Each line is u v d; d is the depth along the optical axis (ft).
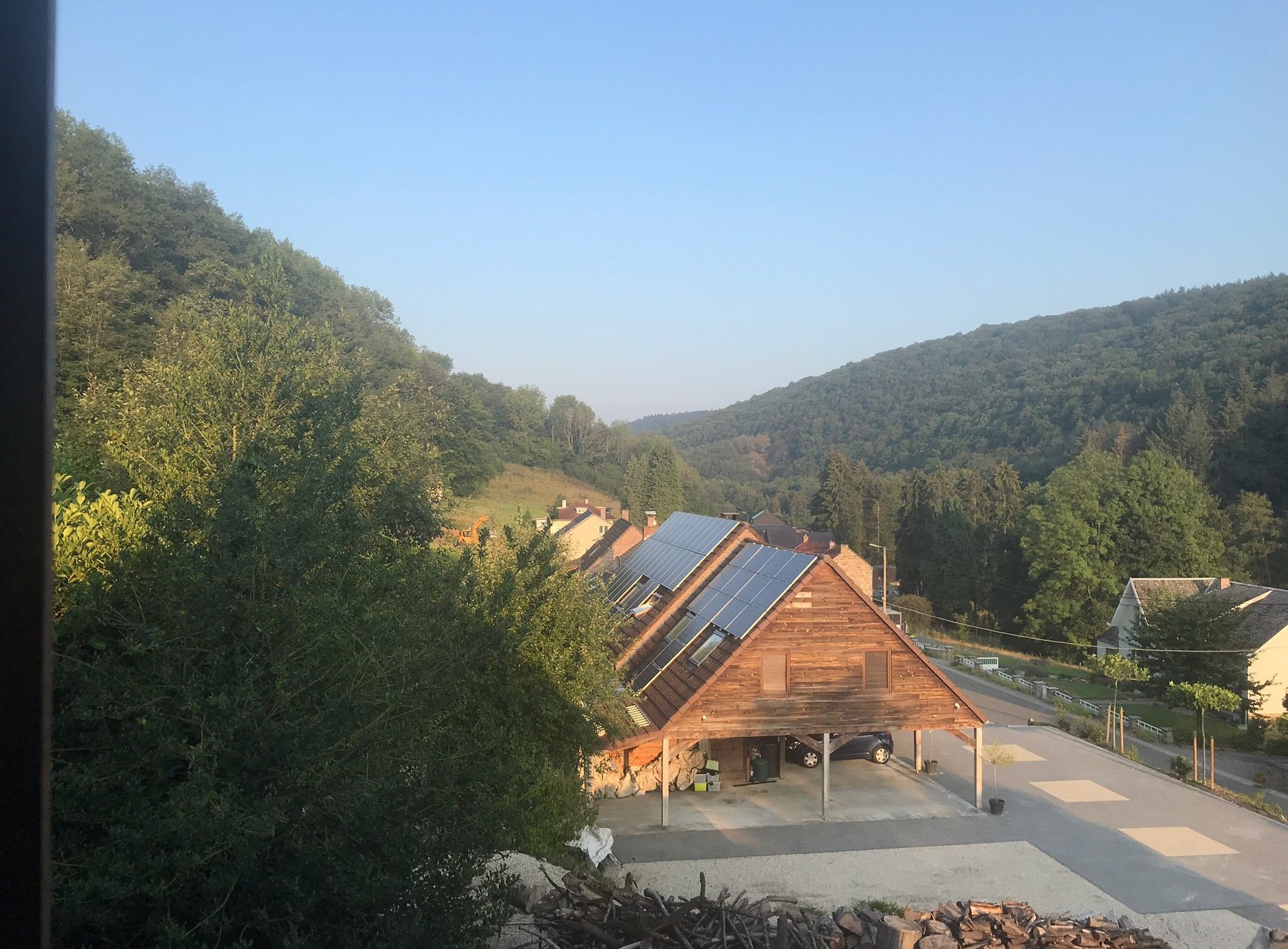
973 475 281.74
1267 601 151.74
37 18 11.19
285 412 39.09
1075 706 123.24
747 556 85.71
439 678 26.43
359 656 24.31
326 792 21.72
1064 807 72.64
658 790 75.77
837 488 294.05
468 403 285.43
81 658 22.82
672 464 341.21
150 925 19.03
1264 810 75.00
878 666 70.28
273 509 24.98
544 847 42.70
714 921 35.60
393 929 20.13
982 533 241.14
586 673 50.55
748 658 68.18
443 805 24.26
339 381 51.11
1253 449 251.19
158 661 20.95
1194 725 123.34
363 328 234.79
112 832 18.90
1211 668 131.54
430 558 37.88
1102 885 56.80
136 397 50.65
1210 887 56.90
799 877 56.54
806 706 68.80
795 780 79.30
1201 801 75.56
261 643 22.02
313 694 22.95
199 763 19.01
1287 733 115.14
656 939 33.04
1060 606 193.98
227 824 18.58
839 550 190.80
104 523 26.32
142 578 23.25
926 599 244.01
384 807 21.70
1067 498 200.75
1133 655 147.33
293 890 19.98
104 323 97.45
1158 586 175.01
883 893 54.24
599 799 72.18
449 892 22.27
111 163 148.46
